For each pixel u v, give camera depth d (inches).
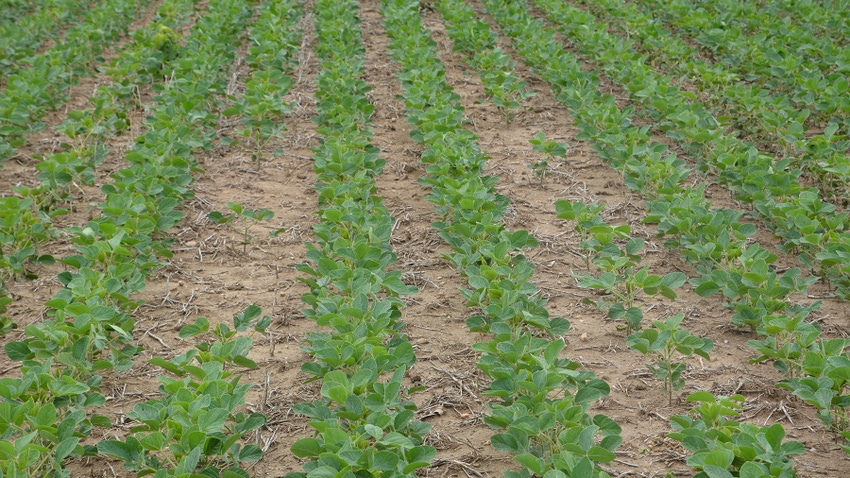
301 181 321.1
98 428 181.6
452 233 250.2
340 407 164.6
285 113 355.6
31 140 355.9
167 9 486.0
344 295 228.1
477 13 548.1
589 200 303.0
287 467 170.1
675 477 166.1
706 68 377.4
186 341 217.0
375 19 537.3
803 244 252.4
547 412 146.9
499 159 339.6
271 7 483.8
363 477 134.0
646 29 447.2
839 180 292.2
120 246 217.2
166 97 342.6
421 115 328.2
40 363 181.6
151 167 270.8
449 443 178.2
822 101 346.3
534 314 200.7
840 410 176.7
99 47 444.5
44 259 238.5
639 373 201.3
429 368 205.0
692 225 245.0
